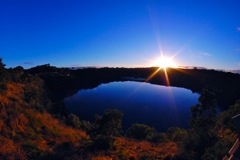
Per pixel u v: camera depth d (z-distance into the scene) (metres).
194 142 17.77
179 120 66.69
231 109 22.19
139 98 104.69
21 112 22.73
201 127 19.81
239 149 3.30
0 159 13.19
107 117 21.38
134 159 17.59
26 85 48.38
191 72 171.75
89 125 34.31
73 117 33.28
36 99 31.14
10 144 15.43
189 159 15.88
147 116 71.00
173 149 19.66
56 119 30.17
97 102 91.12
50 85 100.81
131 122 63.47
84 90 121.50
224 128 20.80
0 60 37.19
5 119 19.27
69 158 15.37
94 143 19.55
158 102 94.12
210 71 153.50
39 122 23.55
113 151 18.92
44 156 14.80
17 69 64.25
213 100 22.31
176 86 145.12
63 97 92.06
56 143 19.70
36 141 18.78
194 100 96.31
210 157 13.46
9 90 30.61
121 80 189.00
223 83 112.50
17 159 13.69
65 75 125.06
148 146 22.89
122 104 90.25
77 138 23.56
